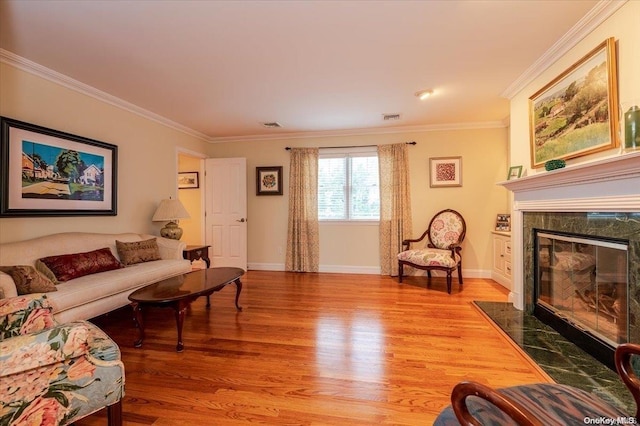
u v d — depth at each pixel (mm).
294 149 4887
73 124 2879
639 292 1600
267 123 4336
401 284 4051
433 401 1599
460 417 852
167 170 4180
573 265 2246
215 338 2412
